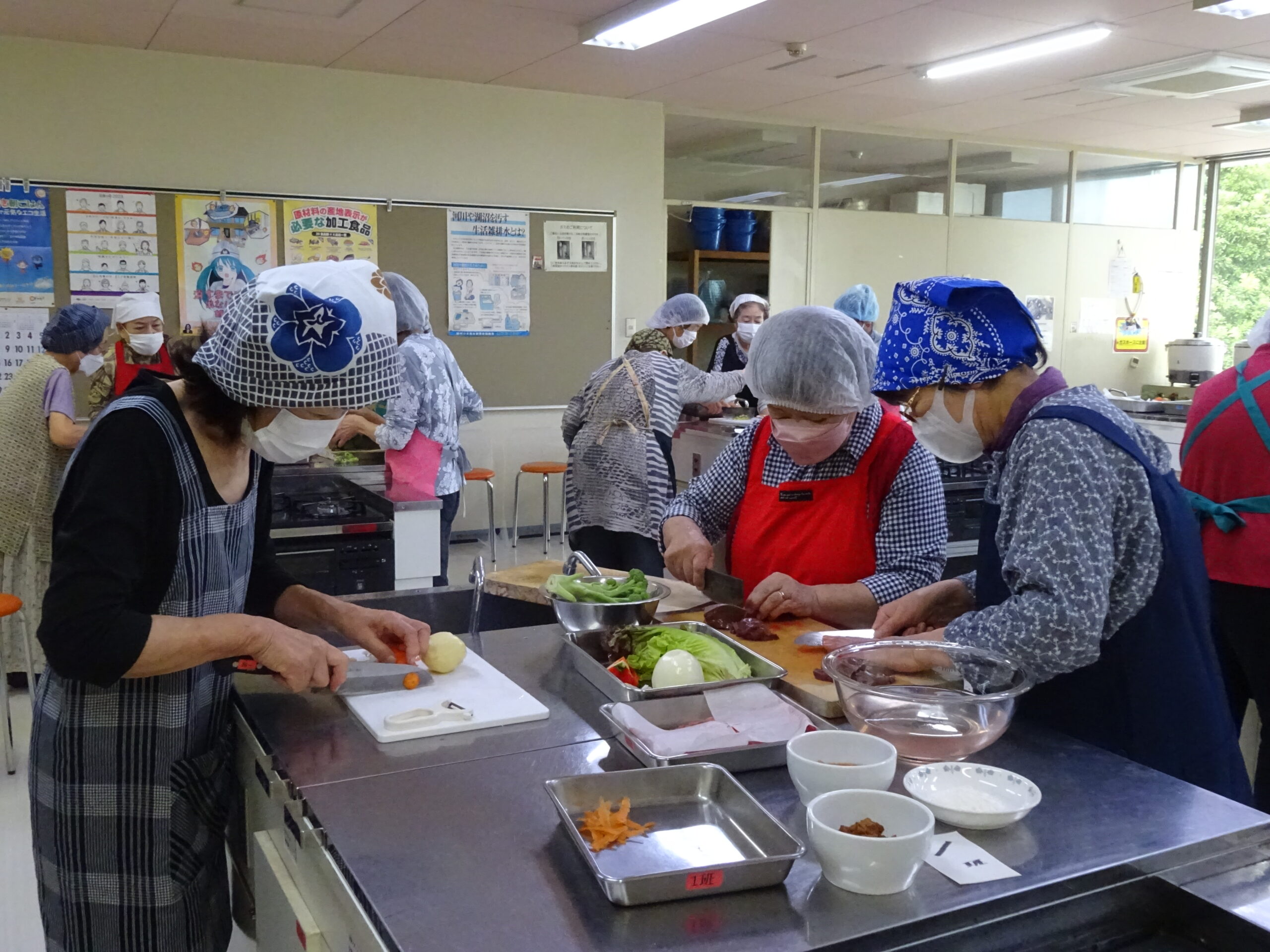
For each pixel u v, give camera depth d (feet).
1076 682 4.53
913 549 6.40
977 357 4.45
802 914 2.96
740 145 21.27
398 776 3.94
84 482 3.95
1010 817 3.39
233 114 16.42
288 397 3.90
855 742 3.76
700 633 5.30
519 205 18.75
